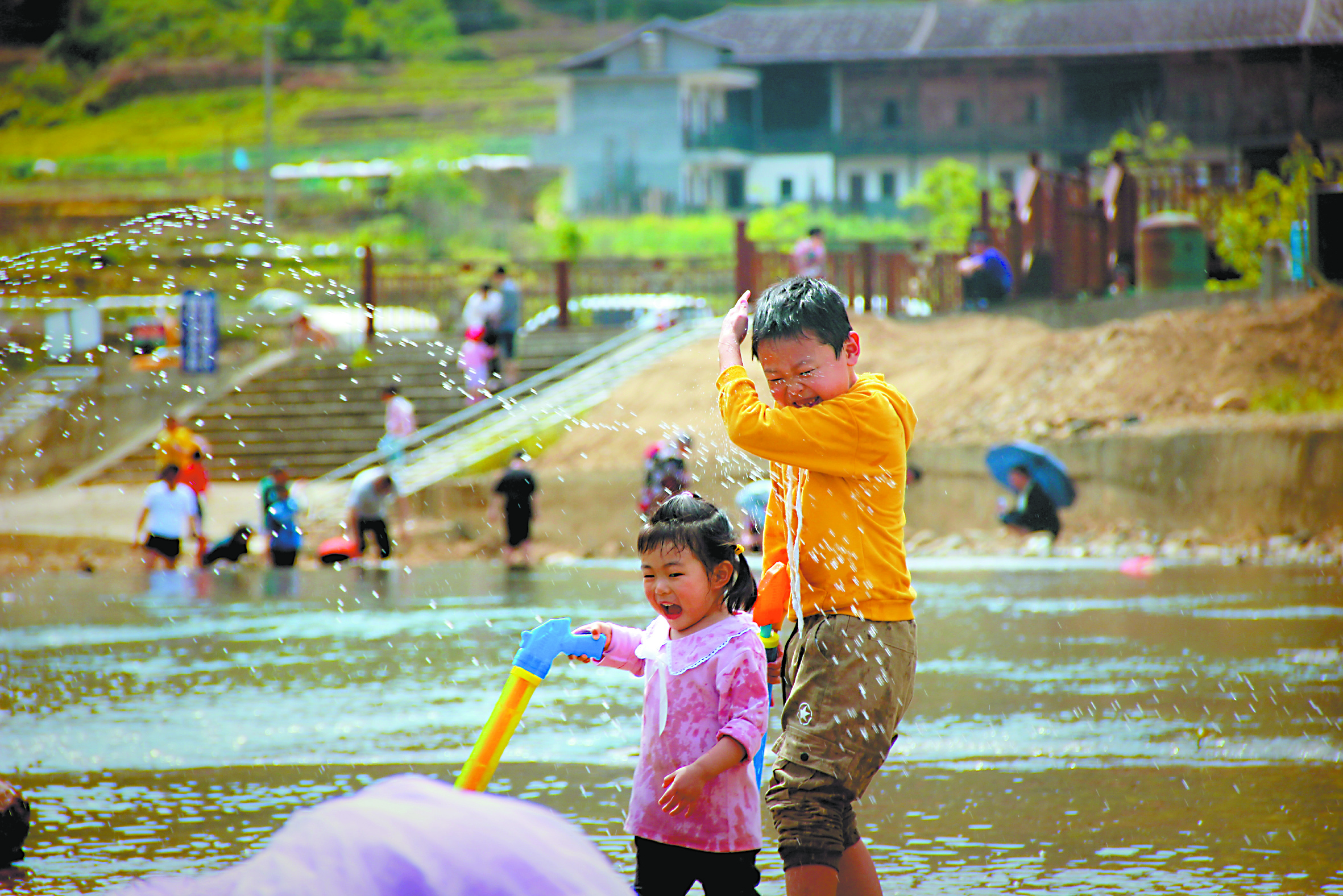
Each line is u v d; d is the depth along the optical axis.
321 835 2.59
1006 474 49.19
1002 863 11.29
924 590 35.47
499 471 61.12
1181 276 60.06
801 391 9.48
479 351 70.12
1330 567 40.16
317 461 70.56
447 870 2.56
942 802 13.45
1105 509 48.91
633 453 59.41
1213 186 68.19
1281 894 10.31
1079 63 188.50
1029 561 44.81
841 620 9.15
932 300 70.75
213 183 188.62
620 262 89.06
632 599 35.91
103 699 20.50
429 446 65.69
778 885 11.02
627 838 12.25
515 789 14.27
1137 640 25.27
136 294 78.25
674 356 69.75
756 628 9.00
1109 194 69.75
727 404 9.48
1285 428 47.03
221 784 14.67
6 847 11.66
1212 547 45.72
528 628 29.52
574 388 69.19
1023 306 64.00
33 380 77.50
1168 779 14.30
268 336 82.31
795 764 9.02
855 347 9.60
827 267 70.31
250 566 52.09
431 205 191.38
